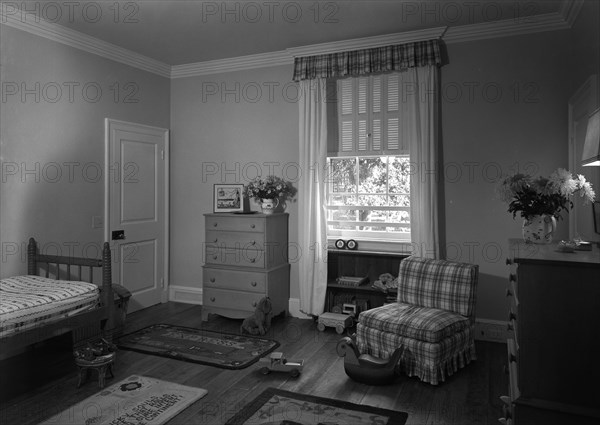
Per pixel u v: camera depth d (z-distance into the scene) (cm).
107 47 452
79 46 426
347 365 321
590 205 283
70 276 422
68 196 420
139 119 499
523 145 396
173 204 547
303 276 466
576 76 354
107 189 457
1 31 361
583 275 183
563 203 262
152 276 524
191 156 536
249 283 455
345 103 461
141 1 356
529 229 265
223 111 518
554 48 385
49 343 394
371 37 431
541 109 390
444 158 421
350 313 446
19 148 377
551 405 187
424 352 315
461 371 337
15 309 287
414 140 416
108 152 458
